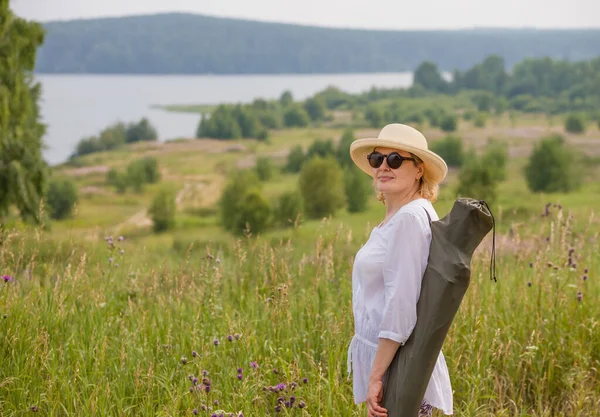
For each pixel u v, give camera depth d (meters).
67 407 3.49
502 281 5.13
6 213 17.31
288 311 4.39
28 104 19.06
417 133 2.77
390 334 2.48
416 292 2.48
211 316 4.50
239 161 157.38
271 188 125.44
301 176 90.25
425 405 2.72
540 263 4.88
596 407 3.73
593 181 106.56
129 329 4.53
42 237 5.39
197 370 3.88
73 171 140.50
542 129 195.00
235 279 5.51
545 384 4.04
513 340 4.19
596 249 5.54
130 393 3.73
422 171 2.78
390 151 2.75
